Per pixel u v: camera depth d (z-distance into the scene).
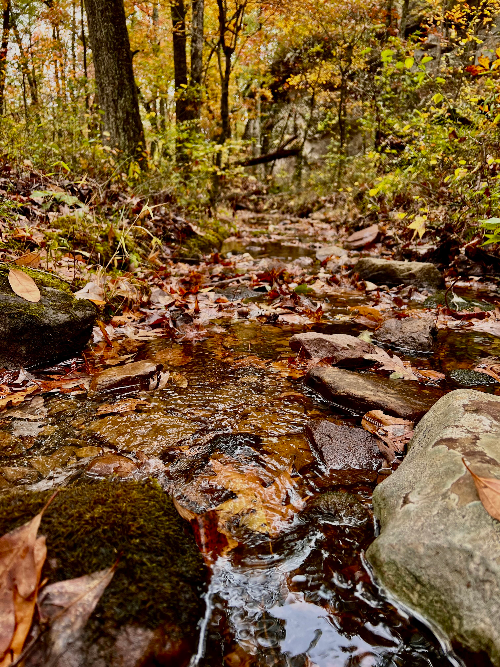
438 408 1.64
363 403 2.02
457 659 0.93
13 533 0.84
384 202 8.11
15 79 9.99
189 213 7.84
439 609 0.99
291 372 2.50
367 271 5.18
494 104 5.18
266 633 1.00
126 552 0.99
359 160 12.27
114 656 0.80
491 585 0.94
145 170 7.14
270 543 1.25
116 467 1.54
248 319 3.61
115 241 4.48
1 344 2.31
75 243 4.09
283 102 22.27
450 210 5.72
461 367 2.61
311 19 14.00
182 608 0.95
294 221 12.99
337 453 1.68
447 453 1.29
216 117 16.80
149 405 2.06
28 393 2.11
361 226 8.76
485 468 1.17
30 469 1.52
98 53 6.96
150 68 14.23
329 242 8.70
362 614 1.05
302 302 4.05
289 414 2.02
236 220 12.27
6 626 0.77
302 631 1.01
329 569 1.17
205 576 1.09
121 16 6.91
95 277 3.47
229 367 2.56
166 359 2.65
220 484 1.50
